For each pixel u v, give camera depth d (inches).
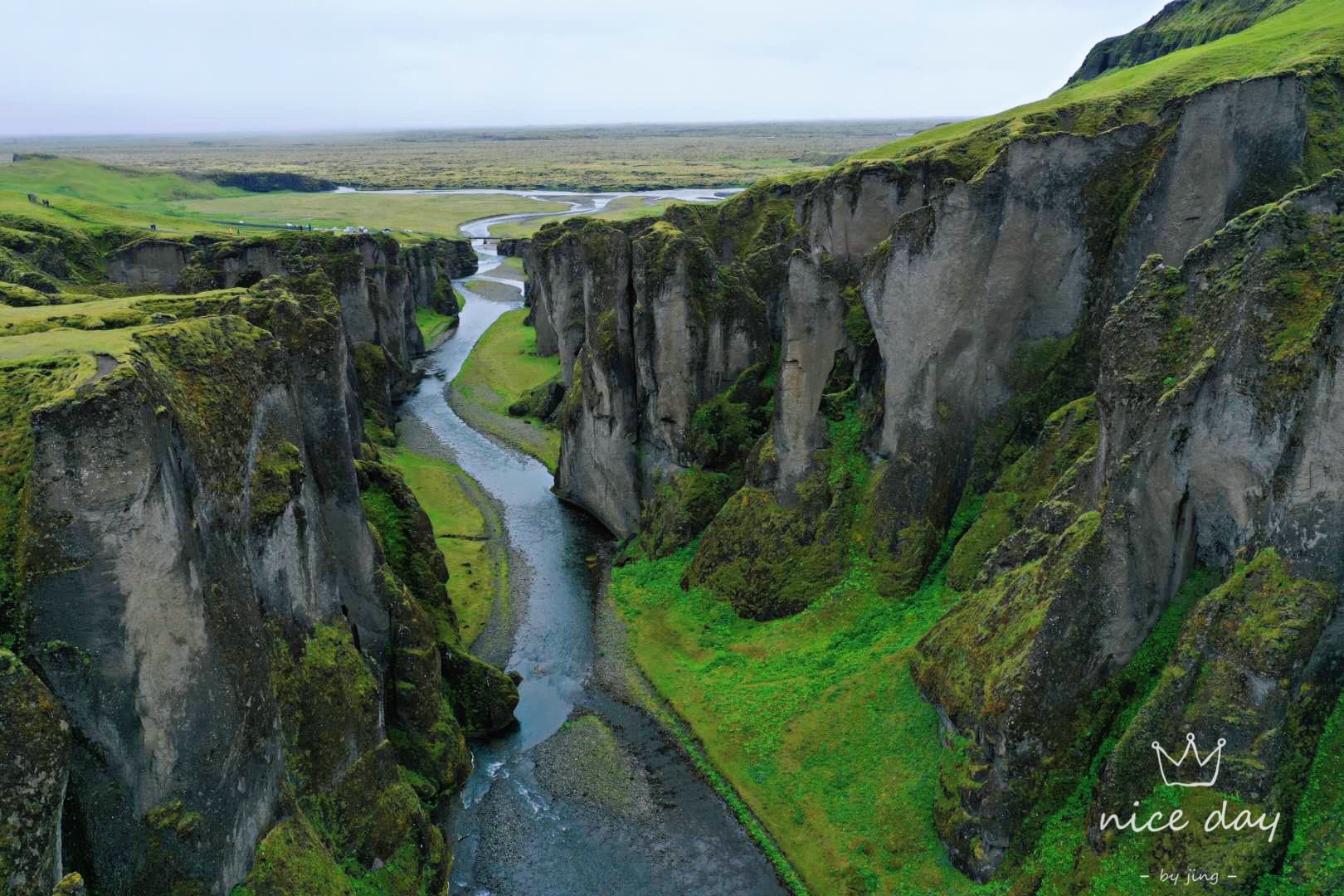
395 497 1635.1
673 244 2030.0
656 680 1652.3
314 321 1238.9
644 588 1957.4
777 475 1806.1
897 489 1633.9
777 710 1475.1
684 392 2055.9
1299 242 1026.1
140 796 796.0
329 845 1053.2
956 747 1190.3
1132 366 1129.4
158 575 783.7
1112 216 1553.9
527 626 1865.2
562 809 1359.5
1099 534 1079.0
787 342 1745.8
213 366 991.6
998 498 1546.5
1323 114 1601.9
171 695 801.6
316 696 1084.5
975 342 1598.2
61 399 734.5
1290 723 927.0
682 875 1231.5
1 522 764.0
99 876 780.0
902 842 1190.9
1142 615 1085.8
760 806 1323.8
